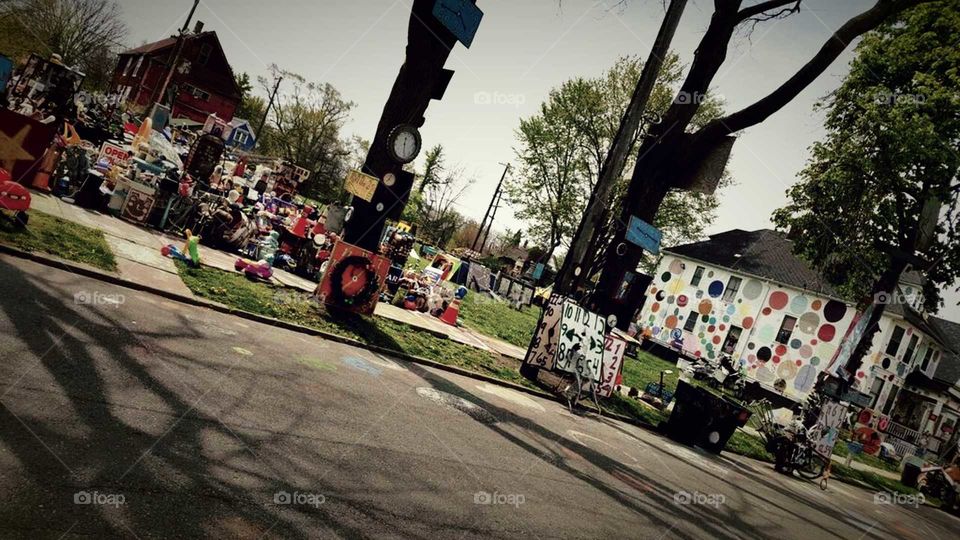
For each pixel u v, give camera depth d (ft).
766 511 26.30
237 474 10.18
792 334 113.19
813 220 76.59
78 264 19.01
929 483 69.97
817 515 30.94
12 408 9.44
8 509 7.02
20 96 37.96
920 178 70.79
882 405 118.21
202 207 34.09
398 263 44.57
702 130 37.04
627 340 39.78
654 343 135.33
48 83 31.60
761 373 114.73
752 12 35.68
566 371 33.99
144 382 12.50
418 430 16.98
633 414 38.22
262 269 29.19
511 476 16.43
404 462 14.01
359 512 10.57
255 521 8.90
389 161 29.25
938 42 65.16
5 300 13.97
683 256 138.62
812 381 107.04
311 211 53.06
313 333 23.80
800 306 113.80
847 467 62.23
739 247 136.77
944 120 65.16
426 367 26.96
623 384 52.95
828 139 76.84
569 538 13.50
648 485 22.17
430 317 41.78
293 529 9.08
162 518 8.05
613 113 128.98
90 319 14.97
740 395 93.56
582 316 35.35
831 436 45.16
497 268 161.38
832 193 73.92
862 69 71.97
